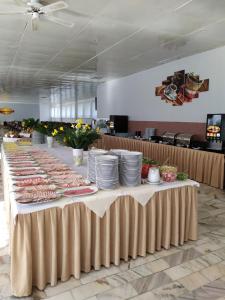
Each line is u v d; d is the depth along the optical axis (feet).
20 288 5.74
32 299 5.78
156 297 6.02
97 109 35.78
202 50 17.51
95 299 5.88
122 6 10.87
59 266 6.23
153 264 7.23
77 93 47.03
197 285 6.49
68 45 16.80
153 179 7.29
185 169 17.21
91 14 11.72
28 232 5.57
